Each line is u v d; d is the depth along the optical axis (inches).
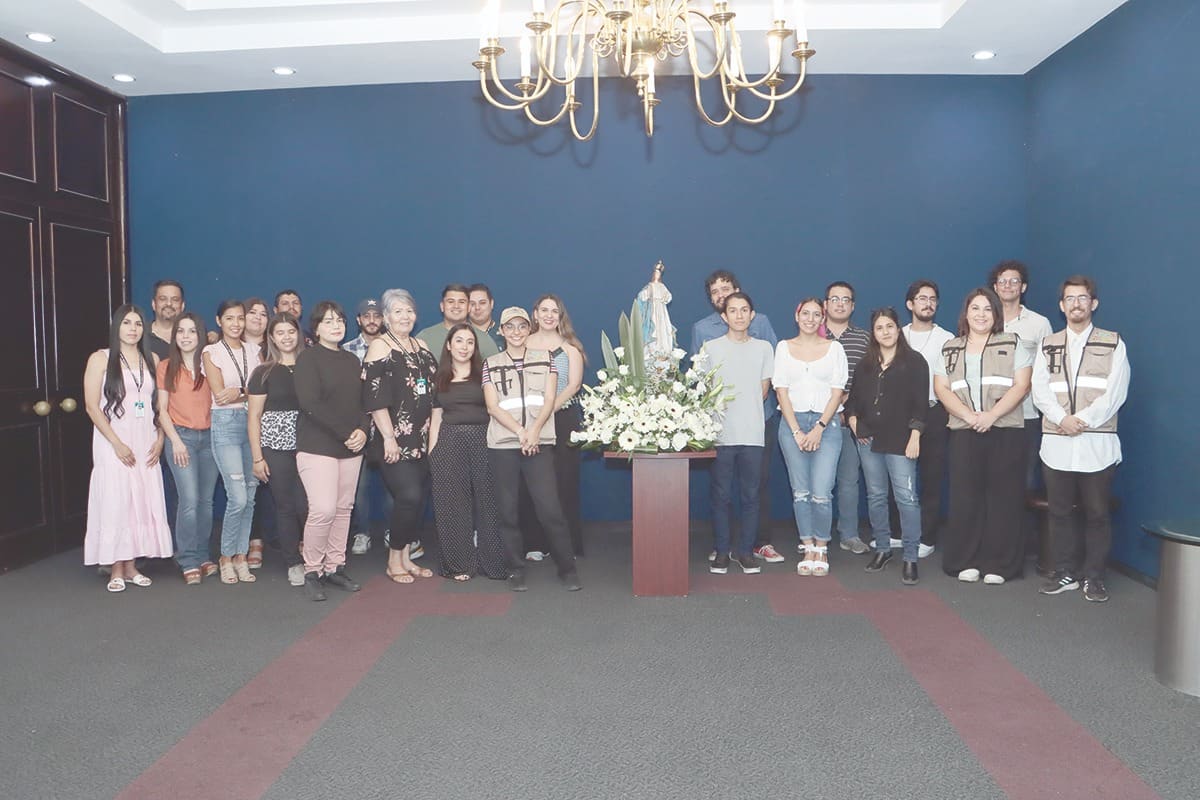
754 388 185.9
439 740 109.3
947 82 241.0
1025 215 240.8
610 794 96.0
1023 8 194.1
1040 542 185.6
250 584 183.9
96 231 235.9
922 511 207.8
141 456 181.2
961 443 182.2
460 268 246.1
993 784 97.4
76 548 221.6
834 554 206.4
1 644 146.8
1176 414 171.6
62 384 220.7
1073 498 170.1
